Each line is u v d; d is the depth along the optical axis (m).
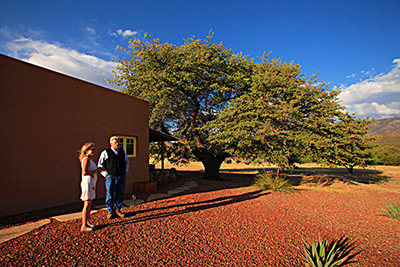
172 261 3.06
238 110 11.01
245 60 13.59
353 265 3.54
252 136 10.42
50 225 4.09
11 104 4.87
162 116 12.73
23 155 5.03
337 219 5.96
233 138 10.62
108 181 4.51
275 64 12.62
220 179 13.92
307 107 11.34
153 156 17.52
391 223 5.84
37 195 5.25
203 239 3.90
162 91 10.80
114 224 4.24
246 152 11.02
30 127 5.19
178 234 3.99
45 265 2.68
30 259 2.79
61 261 2.80
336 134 10.98
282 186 9.71
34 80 5.32
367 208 7.30
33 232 3.71
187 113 13.88
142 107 8.91
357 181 14.16
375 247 4.30
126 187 7.84
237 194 8.20
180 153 16.42
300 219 5.70
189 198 7.02
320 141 10.21
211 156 13.99
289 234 4.57
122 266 2.82
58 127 5.80
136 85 12.22
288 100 11.25
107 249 3.22
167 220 4.68
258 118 10.83
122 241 3.53
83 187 3.79
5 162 4.71
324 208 7.02
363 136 11.14
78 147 6.29
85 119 6.55
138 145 8.58
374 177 16.22
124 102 8.03
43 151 5.43
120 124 7.81
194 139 14.13
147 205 5.88
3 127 4.71
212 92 12.91
